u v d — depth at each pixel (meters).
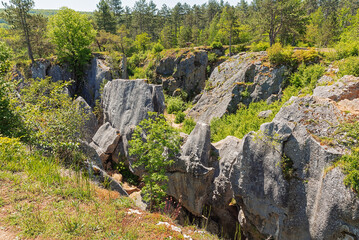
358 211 8.73
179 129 26.61
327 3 73.00
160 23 87.62
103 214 6.58
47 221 5.77
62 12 38.75
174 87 45.69
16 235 5.15
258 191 12.16
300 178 10.98
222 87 29.38
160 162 10.02
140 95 21.72
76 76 41.94
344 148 9.91
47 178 7.56
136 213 7.14
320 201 9.95
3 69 13.38
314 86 20.03
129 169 21.53
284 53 25.12
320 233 9.83
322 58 23.67
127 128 21.22
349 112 10.81
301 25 37.75
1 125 10.45
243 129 19.12
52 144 9.86
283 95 23.25
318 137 10.80
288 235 11.26
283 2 35.25
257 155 12.27
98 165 13.09
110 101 25.50
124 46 63.12
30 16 37.66
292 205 11.08
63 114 12.85
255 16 45.41
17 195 6.54
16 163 8.12
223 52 48.25
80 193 7.36
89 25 43.09
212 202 15.39
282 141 11.64
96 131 25.97
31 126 10.32
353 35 28.23
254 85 25.75
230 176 13.41
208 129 15.52
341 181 9.32
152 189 10.09
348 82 14.09
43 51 40.72
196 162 14.89
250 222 13.05
